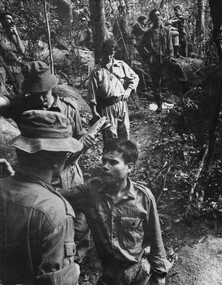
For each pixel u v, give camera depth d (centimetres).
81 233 316
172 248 397
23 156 181
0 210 173
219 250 396
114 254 237
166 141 577
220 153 536
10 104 294
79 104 712
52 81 292
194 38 1205
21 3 873
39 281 170
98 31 760
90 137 310
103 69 493
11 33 662
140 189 240
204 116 610
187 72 909
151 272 251
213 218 441
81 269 362
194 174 491
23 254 172
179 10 1152
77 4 1248
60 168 187
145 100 869
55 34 999
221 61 518
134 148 235
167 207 453
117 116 495
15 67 648
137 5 1288
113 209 234
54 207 174
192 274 368
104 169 230
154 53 825
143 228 243
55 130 178
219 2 443
